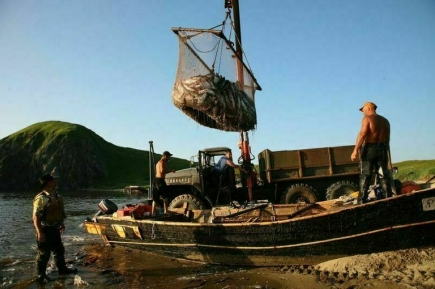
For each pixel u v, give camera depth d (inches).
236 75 403.9
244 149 491.2
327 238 263.7
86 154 3329.2
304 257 274.4
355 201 303.4
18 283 280.5
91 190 2753.4
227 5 537.6
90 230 416.8
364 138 259.6
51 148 3262.8
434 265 225.6
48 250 293.1
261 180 501.4
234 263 300.7
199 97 348.2
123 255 362.6
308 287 230.2
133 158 4025.6
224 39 382.9
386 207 248.5
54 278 290.8
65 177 3100.4
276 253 282.2
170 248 334.0
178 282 266.8
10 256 380.5
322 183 483.8
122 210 390.6
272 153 485.7
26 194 2242.9
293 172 482.9
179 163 3373.5
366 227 253.6
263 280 256.4
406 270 228.5
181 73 366.0
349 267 247.9
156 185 386.9
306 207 310.2
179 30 365.4
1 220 727.1
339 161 478.0
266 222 282.0
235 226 293.4
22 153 3346.5
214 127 418.3
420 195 243.1
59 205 303.9
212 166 480.1
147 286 261.9
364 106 270.4
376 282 221.0
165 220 370.0
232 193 472.1
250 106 392.8
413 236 246.4
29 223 671.8
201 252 314.3
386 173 258.8
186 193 474.3
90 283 274.5
